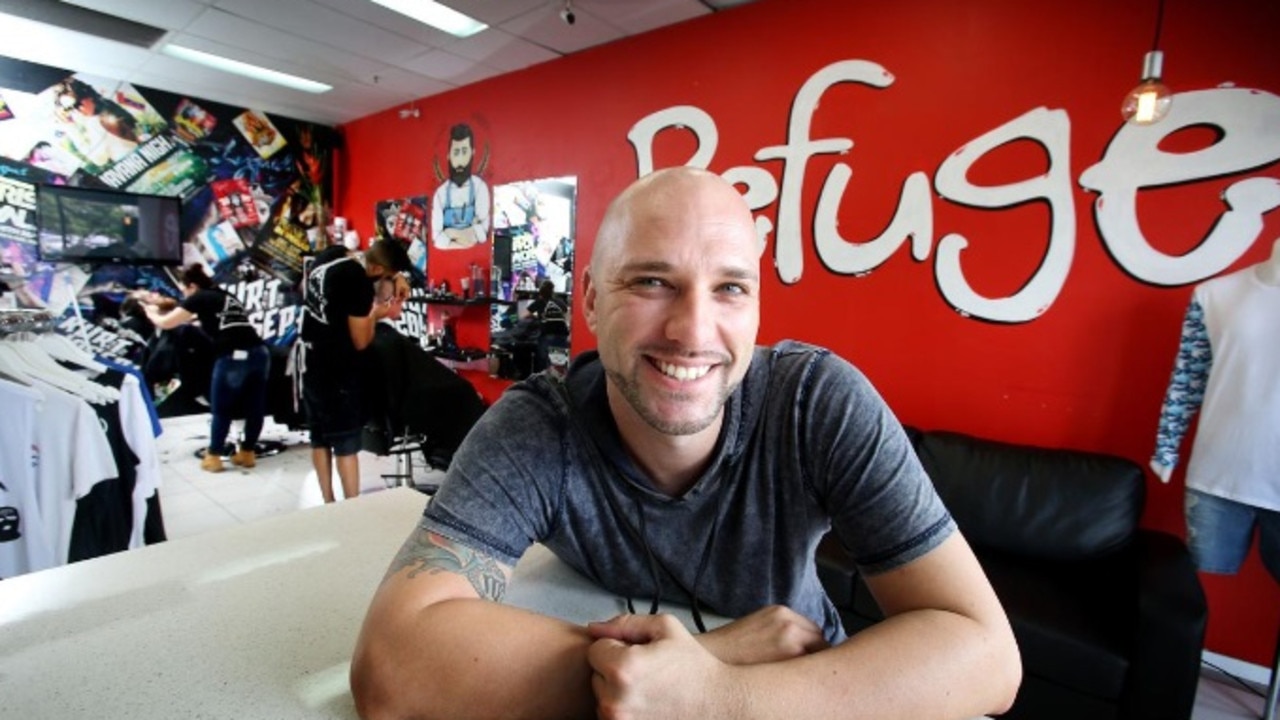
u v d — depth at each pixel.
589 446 0.77
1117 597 1.76
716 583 0.80
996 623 0.63
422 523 0.71
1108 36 2.05
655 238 0.64
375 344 2.97
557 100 3.76
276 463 3.97
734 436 0.74
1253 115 1.85
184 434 4.47
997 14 2.25
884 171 2.53
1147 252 2.03
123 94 4.49
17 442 1.48
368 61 3.88
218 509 3.14
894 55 2.48
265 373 3.84
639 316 0.65
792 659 0.57
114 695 0.57
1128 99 1.77
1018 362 2.29
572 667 0.57
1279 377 1.67
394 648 0.58
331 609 0.75
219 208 5.01
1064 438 2.21
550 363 3.91
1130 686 1.50
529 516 0.75
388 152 5.09
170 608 0.74
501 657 0.57
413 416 2.85
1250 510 1.76
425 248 4.80
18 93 4.09
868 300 2.61
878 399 0.77
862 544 0.71
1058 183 2.16
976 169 2.32
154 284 4.74
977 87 2.30
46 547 1.52
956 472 2.16
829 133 2.67
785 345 0.89
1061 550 1.96
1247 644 1.97
